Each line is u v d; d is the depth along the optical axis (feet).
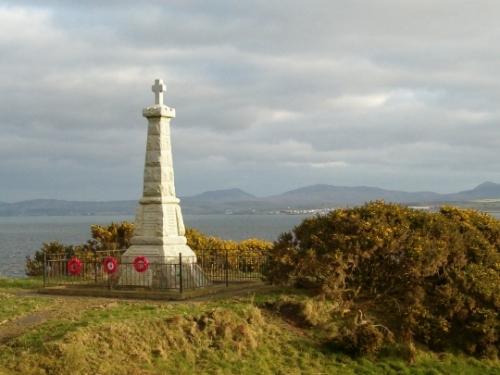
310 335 70.08
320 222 80.43
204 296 79.56
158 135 88.38
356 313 74.33
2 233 508.53
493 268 81.35
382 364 68.13
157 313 65.92
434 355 73.20
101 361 54.95
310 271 76.02
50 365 52.75
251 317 68.90
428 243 76.43
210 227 546.26
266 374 61.00
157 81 89.20
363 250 76.07
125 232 122.21
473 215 91.71
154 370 56.34
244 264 104.83
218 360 60.90
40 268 116.06
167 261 84.89
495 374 71.82
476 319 75.51
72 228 651.25
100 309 68.18
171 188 89.10
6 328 62.13
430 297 77.15
